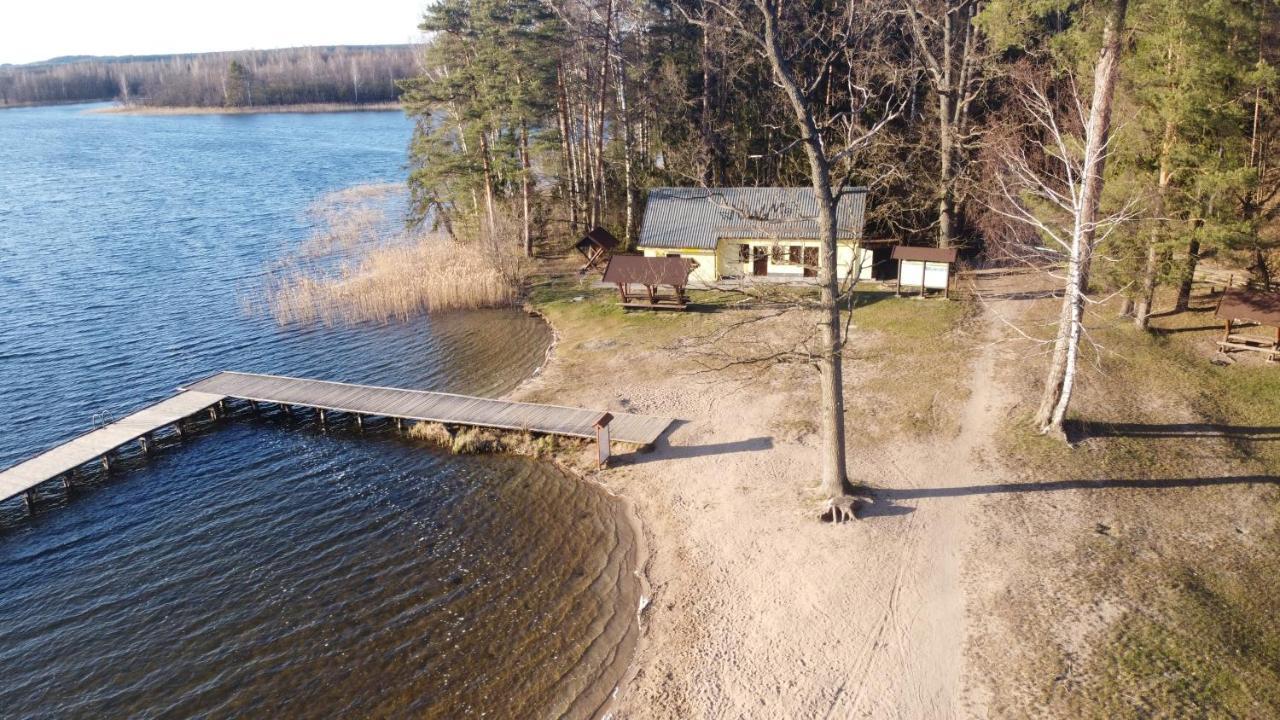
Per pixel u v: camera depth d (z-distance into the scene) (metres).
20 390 32.12
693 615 17.97
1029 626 16.48
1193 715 13.96
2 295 44.12
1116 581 17.56
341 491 24.48
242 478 25.48
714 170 47.56
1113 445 23.31
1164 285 30.67
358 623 18.45
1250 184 25.59
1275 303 27.25
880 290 39.06
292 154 101.69
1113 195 27.19
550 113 49.09
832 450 20.80
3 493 23.30
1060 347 23.55
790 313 36.47
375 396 29.86
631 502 22.80
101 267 49.72
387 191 74.38
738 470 23.66
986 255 42.66
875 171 34.94
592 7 44.44
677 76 49.66
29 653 17.91
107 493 24.75
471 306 41.59
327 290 42.88
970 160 40.34
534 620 18.33
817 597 18.00
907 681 15.45
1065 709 14.36
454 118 49.38
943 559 18.89
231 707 16.12
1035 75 37.75
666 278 37.44
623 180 51.97
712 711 15.25
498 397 30.02
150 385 32.56
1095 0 23.02
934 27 40.81
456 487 24.42
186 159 97.06
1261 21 25.86
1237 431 23.73
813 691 15.44
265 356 35.44
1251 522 19.53
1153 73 26.12
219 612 19.03
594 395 29.45
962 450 23.69
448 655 17.31
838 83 45.72
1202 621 16.19
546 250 50.75
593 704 15.78
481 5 43.25
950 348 31.33
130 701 16.39
